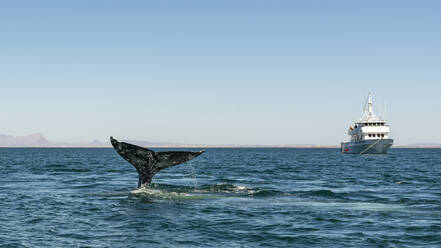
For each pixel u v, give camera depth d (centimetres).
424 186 2448
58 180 2695
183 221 1316
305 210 1517
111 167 4500
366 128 9656
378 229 1229
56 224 1284
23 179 2791
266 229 1226
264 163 5953
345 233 1184
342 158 9012
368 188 2289
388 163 6316
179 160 1747
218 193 1875
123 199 1711
